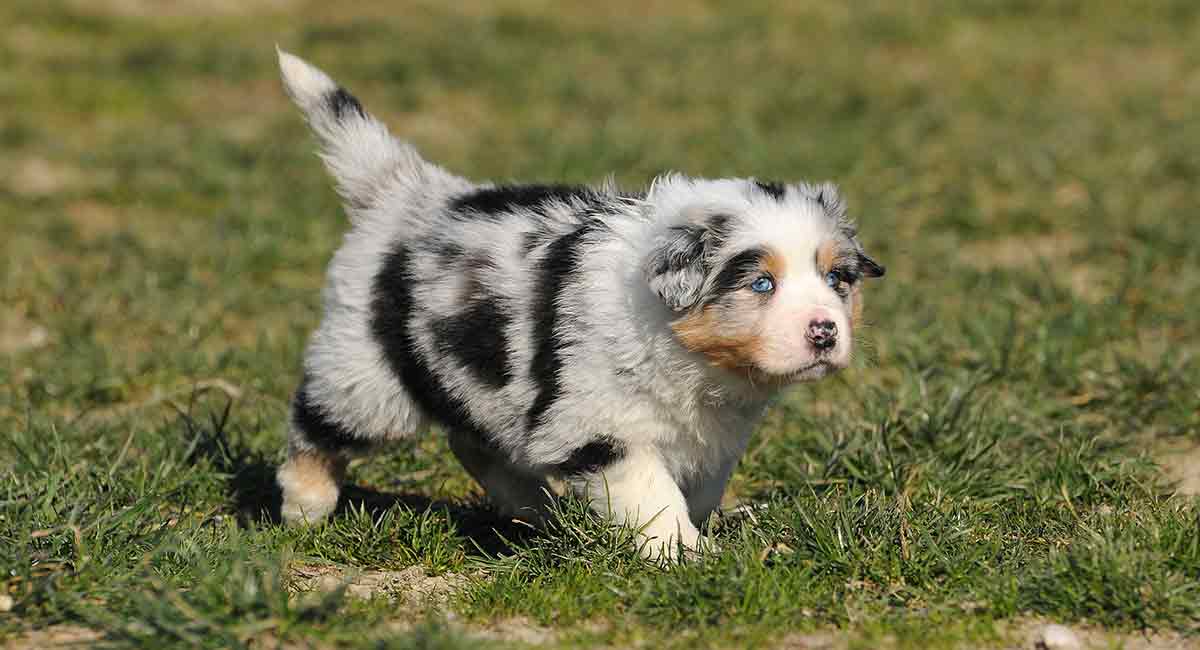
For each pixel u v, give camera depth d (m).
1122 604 7.36
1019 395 11.78
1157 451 10.74
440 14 29.19
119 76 24.66
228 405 10.59
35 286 15.10
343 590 7.37
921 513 8.59
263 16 29.20
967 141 20.77
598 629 7.42
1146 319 13.76
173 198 18.52
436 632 6.89
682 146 20.38
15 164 20.03
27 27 27.28
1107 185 18.31
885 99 23.16
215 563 7.85
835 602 7.59
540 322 8.10
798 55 26.38
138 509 8.28
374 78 24.48
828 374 7.73
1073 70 25.47
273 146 20.44
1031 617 7.50
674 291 7.59
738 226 7.77
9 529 8.03
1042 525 8.88
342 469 9.26
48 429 10.45
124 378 12.45
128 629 6.92
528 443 8.27
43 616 7.31
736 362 7.77
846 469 9.98
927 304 14.09
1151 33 27.47
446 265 8.46
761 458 10.49
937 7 29.55
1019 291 14.48
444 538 8.72
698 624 7.36
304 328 13.65
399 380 8.67
